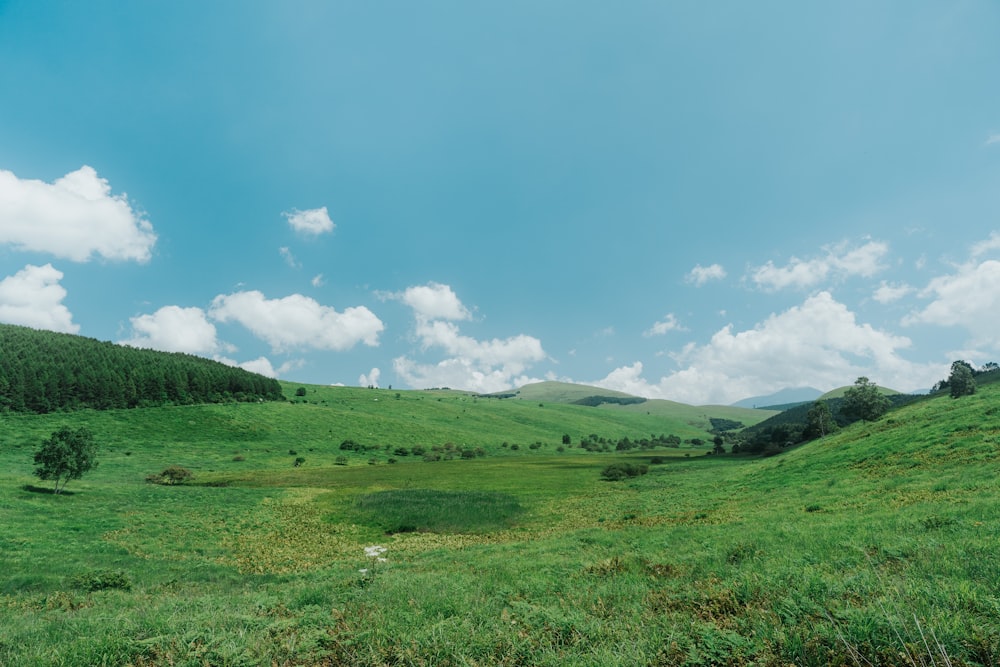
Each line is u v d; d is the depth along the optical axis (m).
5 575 20.86
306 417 165.25
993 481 19.25
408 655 6.27
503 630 7.07
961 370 61.69
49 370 148.00
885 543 11.47
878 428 46.75
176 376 165.00
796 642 5.33
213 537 34.78
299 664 6.37
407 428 178.25
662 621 7.07
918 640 4.95
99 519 38.91
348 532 38.72
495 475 93.06
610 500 48.47
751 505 28.38
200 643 7.09
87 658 6.70
